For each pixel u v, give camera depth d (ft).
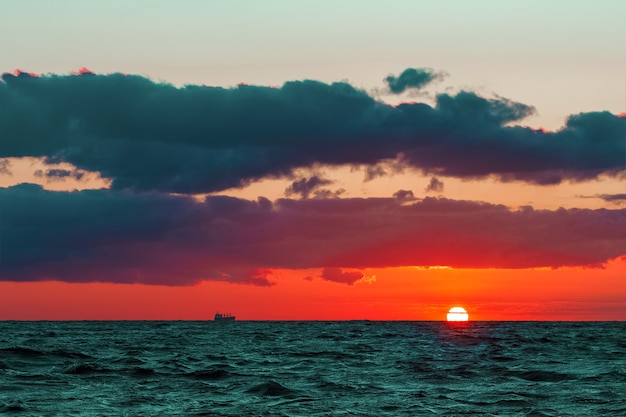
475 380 169.78
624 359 240.73
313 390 150.41
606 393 145.48
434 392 147.64
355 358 239.09
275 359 233.55
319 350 285.02
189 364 208.64
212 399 136.67
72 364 193.88
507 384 161.48
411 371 191.52
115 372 175.01
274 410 124.57
